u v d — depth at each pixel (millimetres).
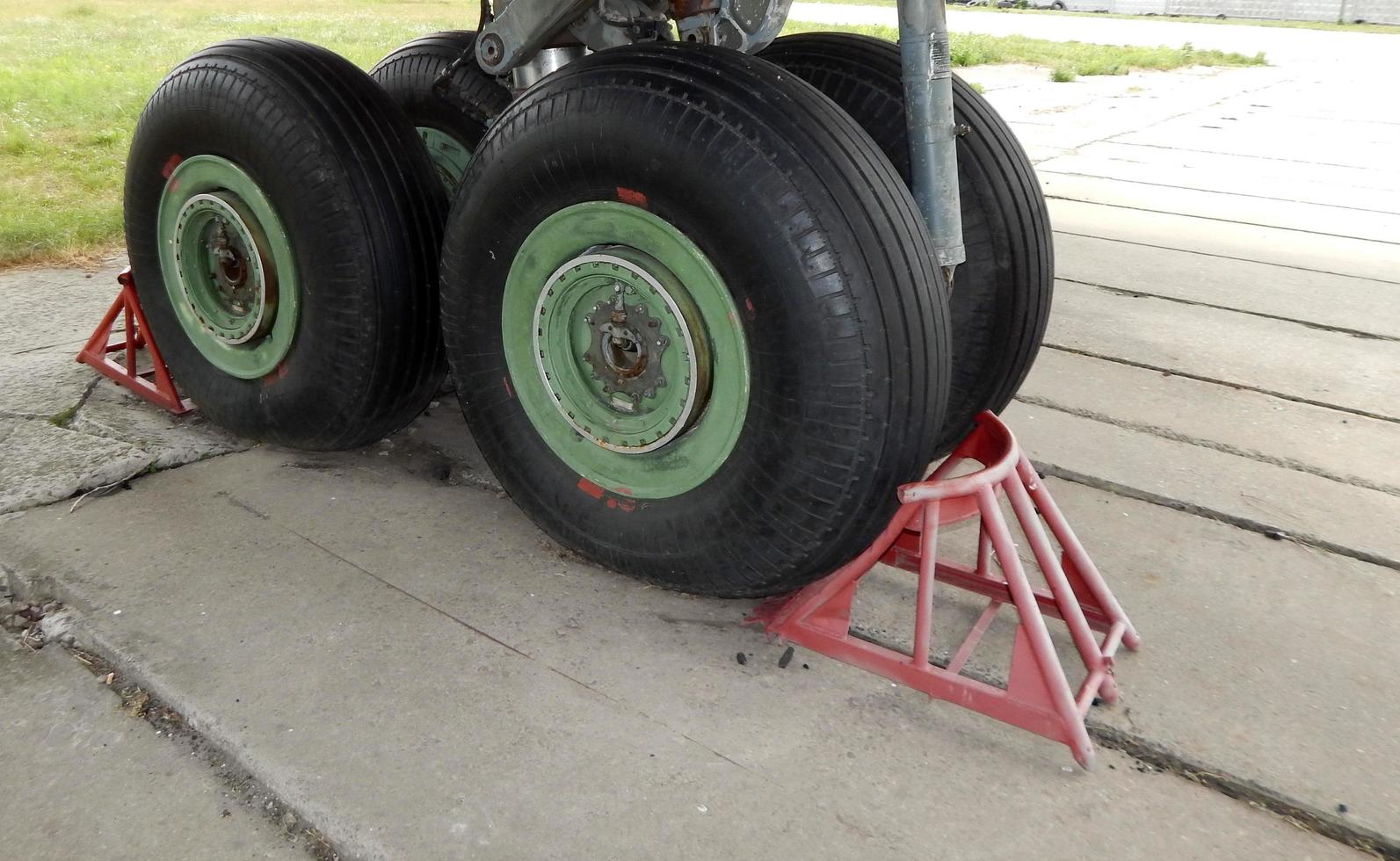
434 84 3176
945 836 1802
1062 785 1936
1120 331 4414
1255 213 6414
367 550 2621
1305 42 20562
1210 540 2818
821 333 2006
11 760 1920
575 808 1824
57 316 4180
